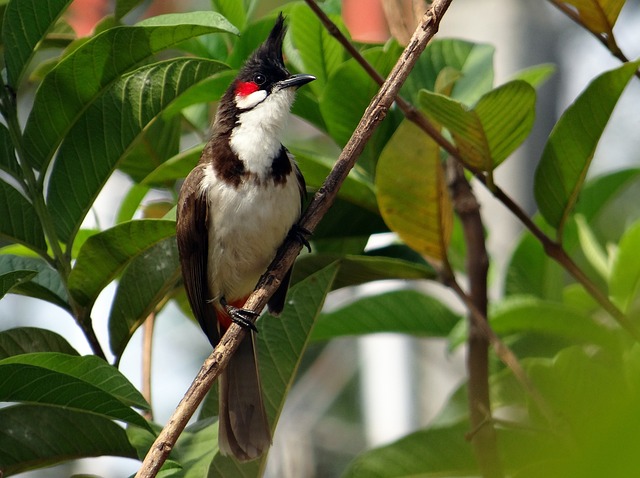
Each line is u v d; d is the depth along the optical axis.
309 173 6.36
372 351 9.81
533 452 4.90
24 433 5.11
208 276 6.64
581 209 7.59
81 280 5.32
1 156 5.33
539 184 5.38
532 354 6.75
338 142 6.37
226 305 6.64
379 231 6.39
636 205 11.95
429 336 6.85
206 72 5.32
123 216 7.22
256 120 6.41
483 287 5.78
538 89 10.16
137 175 7.12
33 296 5.48
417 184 5.43
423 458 5.55
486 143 5.16
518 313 5.93
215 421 5.56
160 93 5.33
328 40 6.50
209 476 5.31
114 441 5.17
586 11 5.27
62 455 5.16
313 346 12.48
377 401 9.71
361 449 10.45
